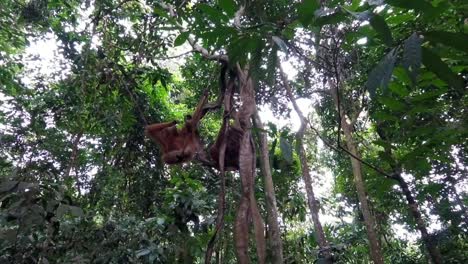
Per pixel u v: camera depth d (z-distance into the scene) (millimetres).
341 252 7148
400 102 2557
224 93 3406
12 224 4559
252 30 2234
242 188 2787
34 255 5191
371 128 7512
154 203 8961
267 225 3332
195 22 2361
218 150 3260
